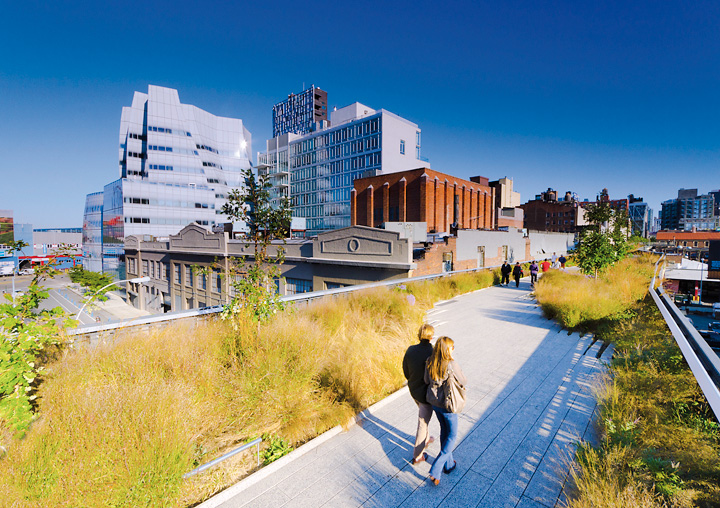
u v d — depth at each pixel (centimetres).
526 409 502
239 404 439
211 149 9644
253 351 522
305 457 384
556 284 1524
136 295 4150
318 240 1983
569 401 523
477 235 2358
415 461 374
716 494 280
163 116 8494
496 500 326
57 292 5597
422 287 1336
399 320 891
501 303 1320
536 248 3572
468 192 5175
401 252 1580
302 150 8431
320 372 527
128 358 464
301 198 8431
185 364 479
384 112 6681
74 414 329
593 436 427
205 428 396
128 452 300
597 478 318
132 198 7706
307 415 435
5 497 258
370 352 605
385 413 486
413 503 321
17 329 351
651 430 397
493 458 390
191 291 2920
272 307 670
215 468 358
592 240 1736
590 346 788
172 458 308
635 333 768
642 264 2445
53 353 449
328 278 1912
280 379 465
